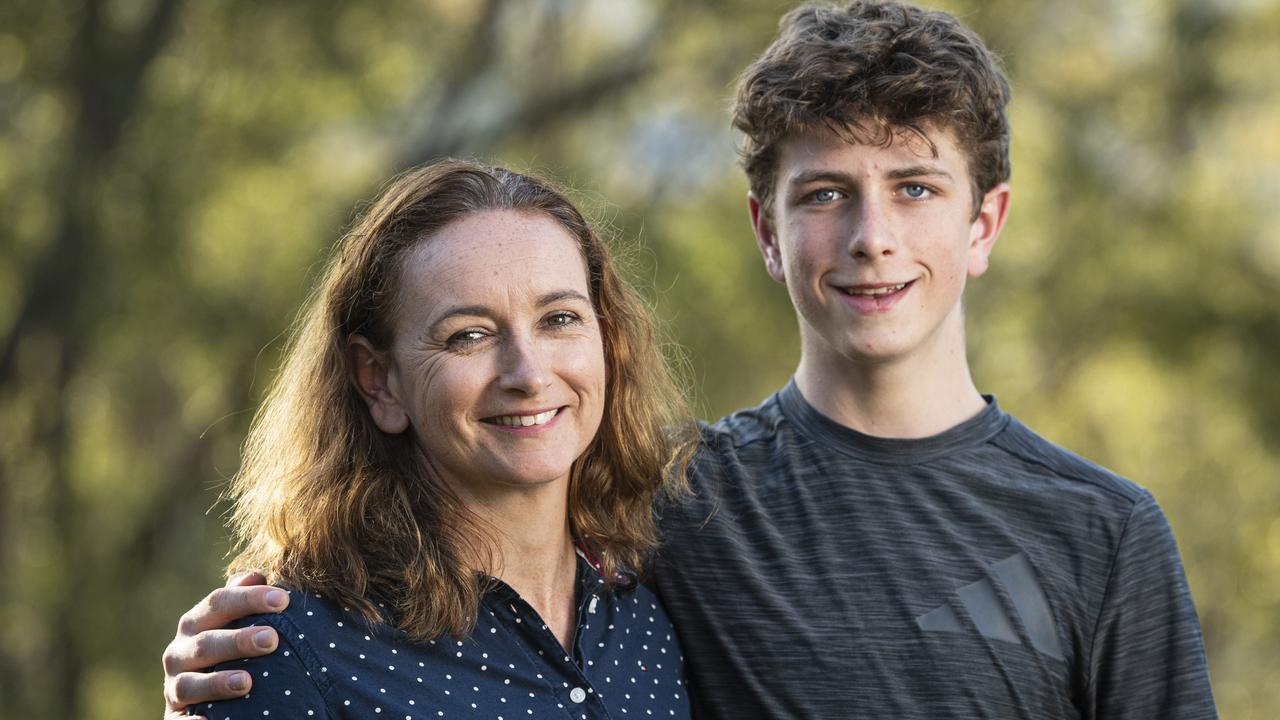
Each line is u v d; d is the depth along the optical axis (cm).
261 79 992
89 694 1021
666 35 1102
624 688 258
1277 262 1202
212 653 233
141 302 970
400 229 250
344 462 252
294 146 1018
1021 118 1110
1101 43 1129
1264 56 1132
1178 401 1192
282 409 262
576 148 1136
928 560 272
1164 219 1152
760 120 280
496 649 245
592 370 250
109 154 961
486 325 243
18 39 948
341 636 237
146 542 1088
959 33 280
